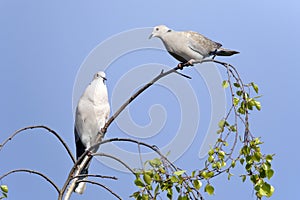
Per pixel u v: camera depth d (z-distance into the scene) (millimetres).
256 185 8711
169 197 8516
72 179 9953
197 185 8492
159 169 8664
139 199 8492
